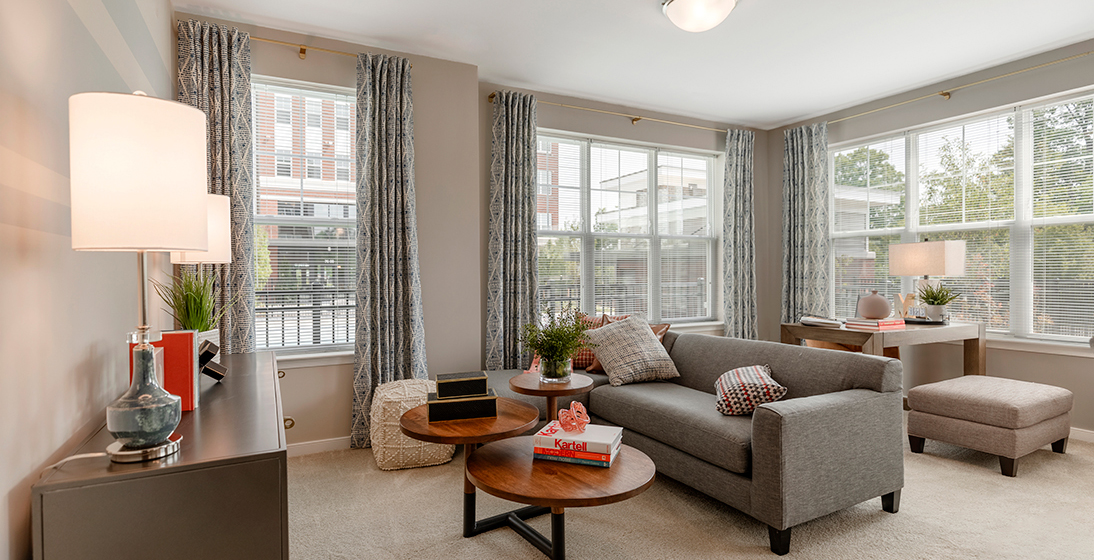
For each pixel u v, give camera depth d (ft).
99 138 3.51
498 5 9.80
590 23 10.55
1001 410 9.56
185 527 3.59
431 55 12.07
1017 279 12.75
